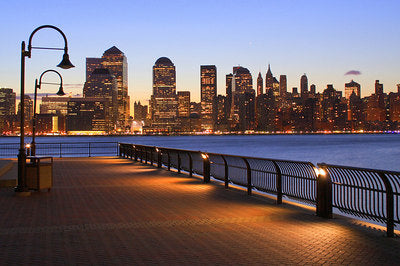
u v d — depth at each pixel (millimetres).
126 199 14164
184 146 163875
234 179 16719
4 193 15469
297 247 7906
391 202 8891
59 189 16797
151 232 9180
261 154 102688
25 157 15203
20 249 7699
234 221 10430
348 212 10547
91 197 14609
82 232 9156
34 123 33344
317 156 93000
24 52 15336
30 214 11328
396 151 112125
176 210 12031
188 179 20938
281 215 11250
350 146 150875
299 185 12500
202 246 7969
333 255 7359
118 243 8180
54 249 7711
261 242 8289
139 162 33969
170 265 6750
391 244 8172
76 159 38344
